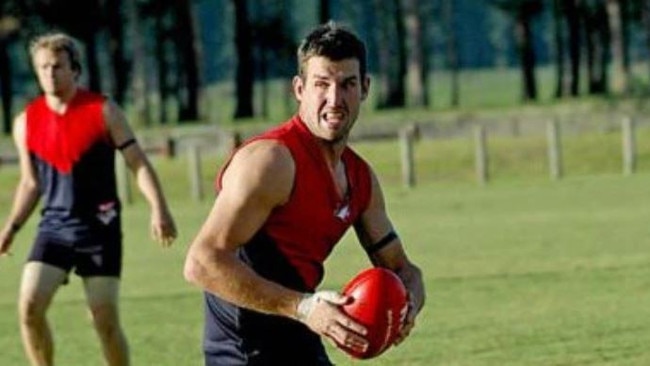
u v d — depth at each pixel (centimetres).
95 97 1955
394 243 1349
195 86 11925
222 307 1271
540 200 5253
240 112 11681
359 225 1345
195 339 2588
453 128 8381
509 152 7069
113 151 1955
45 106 1956
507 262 3491
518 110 9375
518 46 13550
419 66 12044
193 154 6169
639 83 12144
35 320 1922
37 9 12569
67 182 1941
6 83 12912
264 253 1252
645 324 2533
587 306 2755
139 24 13650
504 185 6112
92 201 1944
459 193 5784
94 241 1938
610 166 6869
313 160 1248
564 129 8306
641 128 8156
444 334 2509
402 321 1209
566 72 17850
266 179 1225
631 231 4047
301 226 1255
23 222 1973
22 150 1969
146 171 1962
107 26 12650
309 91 1233
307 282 1272
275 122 9675
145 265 3791
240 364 1270
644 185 5725
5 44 12900
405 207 5222
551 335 2462
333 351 2358
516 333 2495
